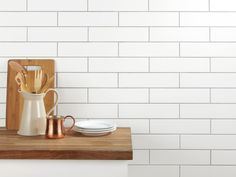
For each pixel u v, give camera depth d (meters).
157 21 1.94
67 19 1.94
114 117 1.97
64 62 1.95
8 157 1.48
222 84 1.95
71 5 1.93
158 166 1.97
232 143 1.97
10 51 1.94
